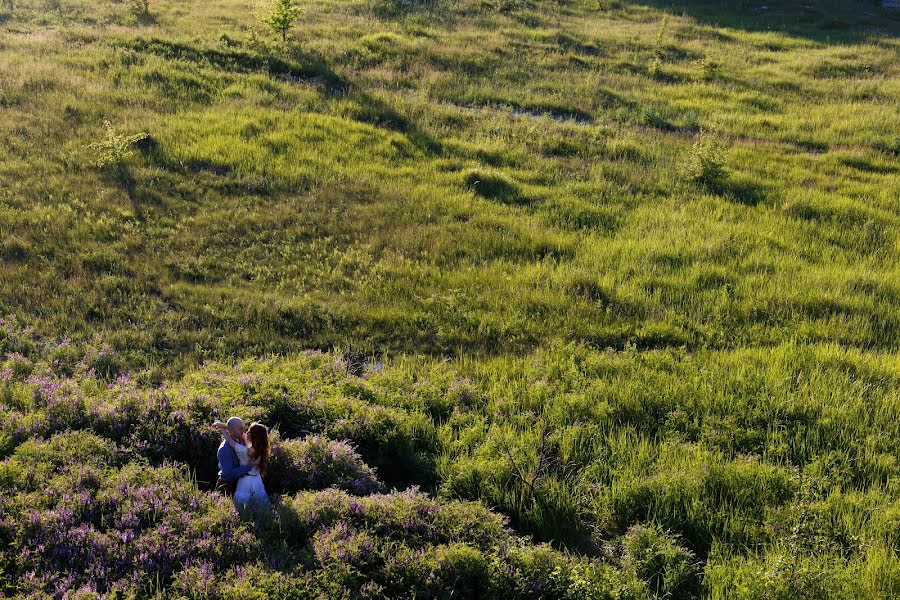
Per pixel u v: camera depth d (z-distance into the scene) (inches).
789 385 464.8
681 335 542.3
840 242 733.3
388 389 454.6
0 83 899.4
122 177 721.6
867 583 302.5
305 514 322.3
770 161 957.2
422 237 674.2
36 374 437.1
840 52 1517.0
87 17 1337.4
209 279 582.6
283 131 877.8
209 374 450.3
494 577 300.0
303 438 408.2
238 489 339.0
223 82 1014.4
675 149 975.6
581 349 516.1
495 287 602.9
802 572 301.0
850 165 974.4
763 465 382.3
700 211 787.4
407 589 295.0
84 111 855.7
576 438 411.2
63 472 335.6
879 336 556.1
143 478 339.6
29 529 294.5
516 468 380.5
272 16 1171.3
